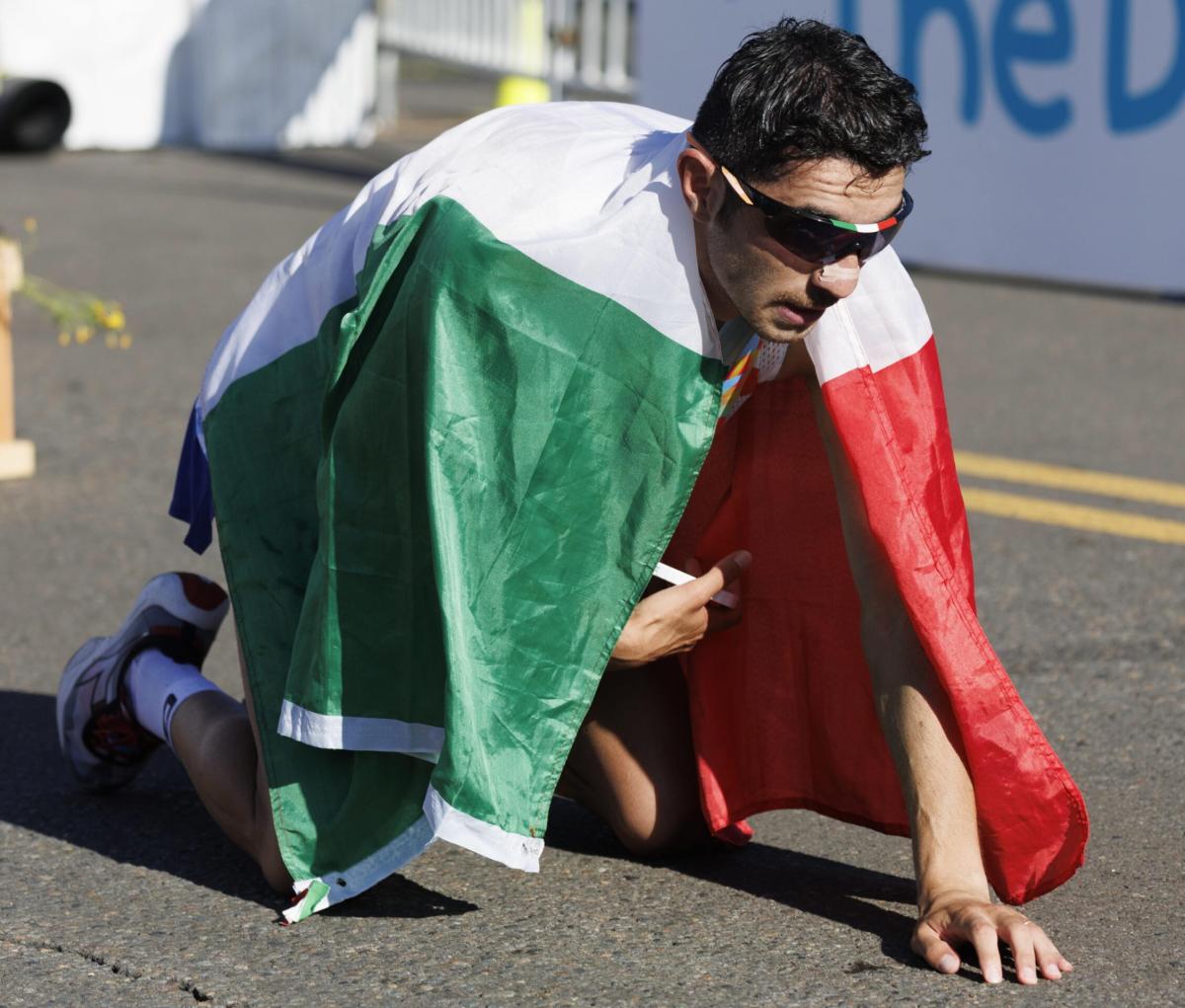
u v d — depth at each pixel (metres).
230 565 9.93
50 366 25.97
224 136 55.72
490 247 8.73
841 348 9.05
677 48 37.28
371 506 9.04
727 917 9.78
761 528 10.27
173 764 12.34
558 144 9.16
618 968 9.12
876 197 8.09
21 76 52.03
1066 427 22.94
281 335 9.91
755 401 9.99
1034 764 9.15
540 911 9.86
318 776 9.53
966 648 9.09
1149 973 9.05
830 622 10.26
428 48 57.47
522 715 8.91
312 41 56.34
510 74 52.06
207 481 10.91
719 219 8.41
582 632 8.96
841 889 10.24
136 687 10.87
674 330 8.73
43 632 15.12
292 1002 8.73
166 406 23.70
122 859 10.65
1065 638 15.14
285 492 9.88
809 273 8.25
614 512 8.91
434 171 9.30
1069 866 9.45
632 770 10.46
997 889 9.56
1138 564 17.34
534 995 8.79
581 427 8.79
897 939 9.46
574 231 8.84
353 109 57.53
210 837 11.00
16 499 19.31
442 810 8.71
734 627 10.46
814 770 10.52
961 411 23.83
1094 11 31.77
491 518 8.84
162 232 38.47
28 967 9.17
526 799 8.90
